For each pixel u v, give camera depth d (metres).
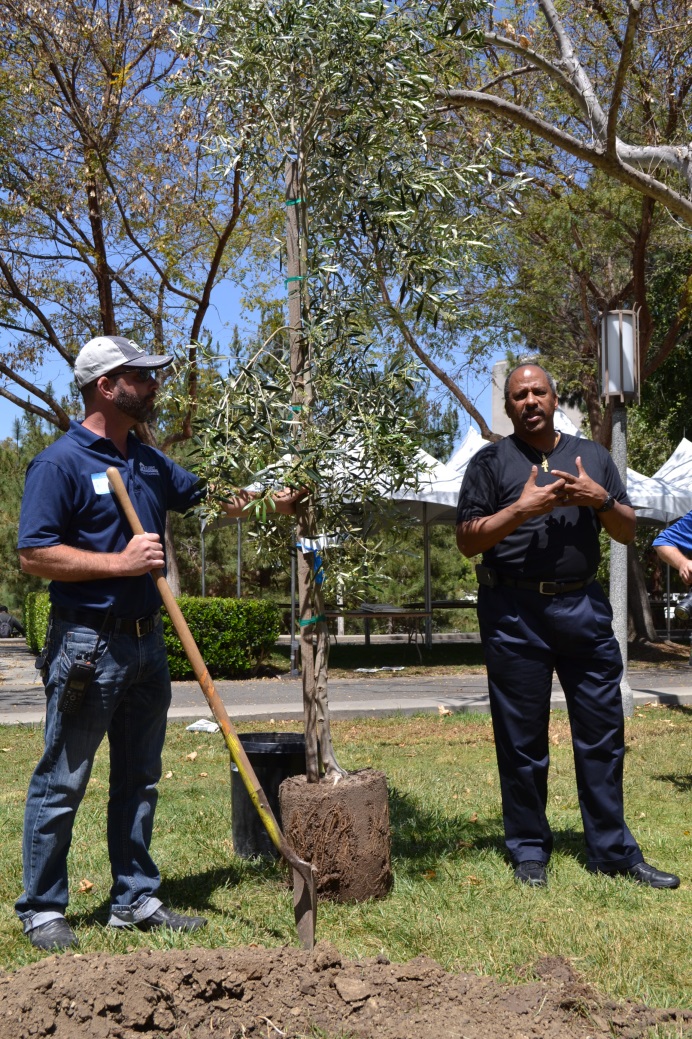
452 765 7.02
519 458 4.45
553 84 12.55
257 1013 2.69
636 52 11.32
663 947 3.48
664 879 4.23
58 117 15.38
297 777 4.22
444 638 23.88
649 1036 2.63
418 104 4.14
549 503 4.17
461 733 8.59
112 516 3.57
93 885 4.23
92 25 14.08
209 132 4.40
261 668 14.45
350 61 4.09
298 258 4.22
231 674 13.67
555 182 13.91
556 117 13.12
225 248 16.72
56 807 3.51
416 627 19.03
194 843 4.87
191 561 25.42
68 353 17.09
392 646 19.55
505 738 4.43
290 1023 2.66
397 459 3.99
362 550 4.14
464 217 4.31
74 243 15.55
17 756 7.49
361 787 4.01
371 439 3.91
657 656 17.08
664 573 24.59
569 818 5.38
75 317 17.12
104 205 15.47
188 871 4.41
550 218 13.01
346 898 3.95
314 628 4.16
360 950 3.41
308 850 3.96
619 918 3.81
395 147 4.23
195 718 9.21
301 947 3.31
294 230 4.22
